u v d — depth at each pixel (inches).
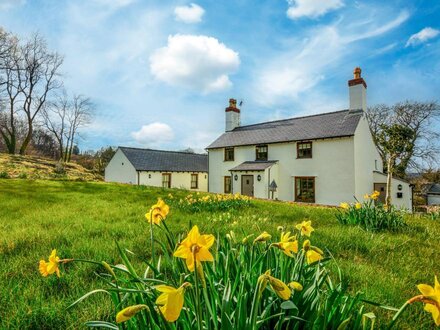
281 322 55.6
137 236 183.0
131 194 481.4
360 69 773.3
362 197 717.3
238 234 183.6
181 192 555.5
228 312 54.8
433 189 1226.6
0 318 85.8
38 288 103.7
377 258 156.6
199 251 43.6
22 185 547.5
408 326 83.7
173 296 38.9
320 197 739.4
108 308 87.4
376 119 1139.9
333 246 173.8
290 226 222.2
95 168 1533.0
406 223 245.1
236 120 1105.4
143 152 1184.2
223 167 978.7
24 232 187.9
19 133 1772.9
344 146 703.1
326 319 59.3
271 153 852.0
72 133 1608.0
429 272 136.0
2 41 1261.1
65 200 389.1
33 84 1371.8
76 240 172.4
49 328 83.6
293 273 72.2
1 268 124.5
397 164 1025.5
